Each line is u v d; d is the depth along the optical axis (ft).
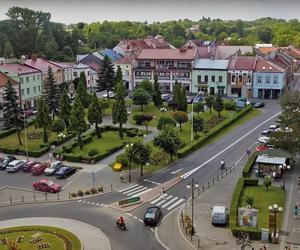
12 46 619.26
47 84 362.94
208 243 168.35
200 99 419.13
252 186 225.15
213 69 472.44
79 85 387.34
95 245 167.73
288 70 517.14
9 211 203.00
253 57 479.41
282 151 247.50
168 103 410.11
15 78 404.36
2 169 261.85
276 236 167.53
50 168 252.83
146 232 179.11
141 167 244.22
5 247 165.68
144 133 326.03
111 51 609.83
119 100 313.94
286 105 279.90
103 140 313.94
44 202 213.25
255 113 401.29
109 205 207.62
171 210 201.05
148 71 495.82
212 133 320.91
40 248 164.55
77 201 213.46
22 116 310.45
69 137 316.40
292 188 221.87
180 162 268.21
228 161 269.23
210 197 214.07
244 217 178.29
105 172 252.01
